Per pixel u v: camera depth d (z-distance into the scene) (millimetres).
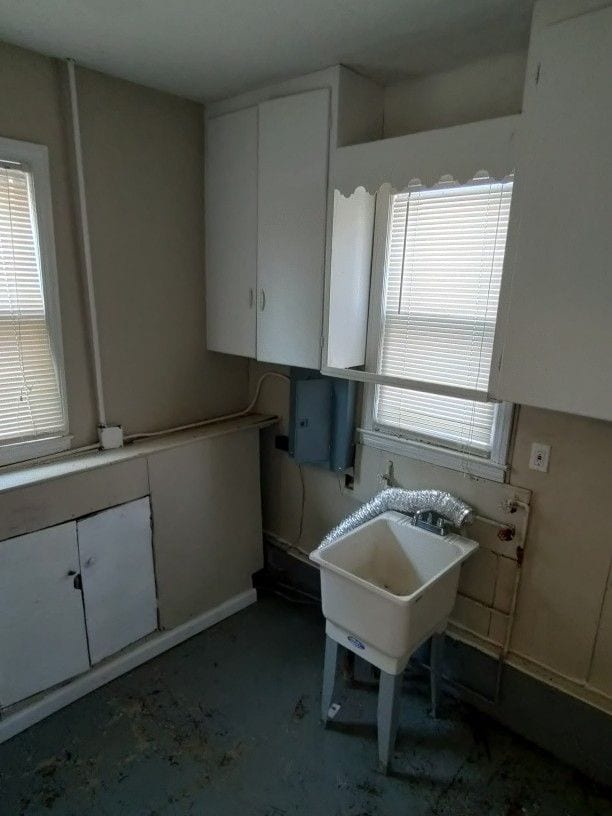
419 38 1636
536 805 1706
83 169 1980
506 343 1494
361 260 2084
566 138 1303
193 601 2488
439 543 1976
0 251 1837
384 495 2180
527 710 1950
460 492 2064
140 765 1806
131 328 2264
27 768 1783
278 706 2076
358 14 1495
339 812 1667
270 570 2939
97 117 1991
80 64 1899
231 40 1675
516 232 1434
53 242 1948
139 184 2172
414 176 1661
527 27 1552
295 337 2139
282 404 2723
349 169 1827
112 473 2082
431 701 2039
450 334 1952
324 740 1927
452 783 1774
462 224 1857
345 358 2133
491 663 2018
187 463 2359
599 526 1740
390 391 2223
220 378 2697
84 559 2045
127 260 2195
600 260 1294
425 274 1986
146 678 2211
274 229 2115
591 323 1332
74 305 2064
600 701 1795
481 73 1792
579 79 1262
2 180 1798
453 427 2057
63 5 1472
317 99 1878
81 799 1682
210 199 2373
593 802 1721
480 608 2074
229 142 2223
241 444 2598
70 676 2070
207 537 2502
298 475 2719
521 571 1944
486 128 1483
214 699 2105
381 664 1721
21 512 1842
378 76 1928
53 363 2041
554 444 1792
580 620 1832
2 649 1863
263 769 1806
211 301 2488
